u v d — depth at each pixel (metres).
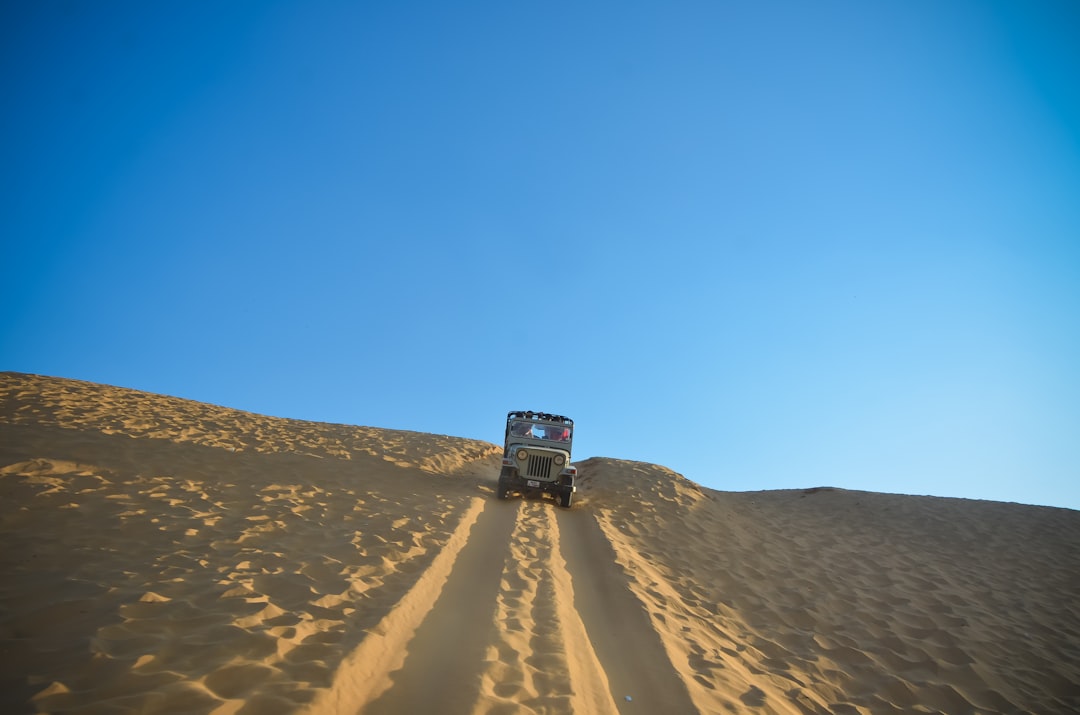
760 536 14.63
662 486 17.14
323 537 8.78
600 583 8.85
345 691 4.27
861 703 6.69
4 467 9.92
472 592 7.34
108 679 4.01
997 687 7.83
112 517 8.43
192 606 5.54
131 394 19.50
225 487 11.23
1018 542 15.66
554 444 15.98
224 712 3.66
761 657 7.37
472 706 4.32
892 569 12.92
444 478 16.81
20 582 5.93
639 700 5.20
